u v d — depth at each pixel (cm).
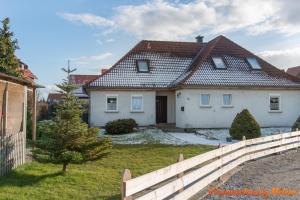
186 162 824
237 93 2667
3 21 1914
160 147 1691
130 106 2717
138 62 2888
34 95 1473
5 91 1080
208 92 2605
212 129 2548
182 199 794
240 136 1945
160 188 697
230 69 2778
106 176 1021
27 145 1522
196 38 3372
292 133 1841
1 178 937
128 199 577
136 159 1373
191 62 3033
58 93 1081
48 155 977
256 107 2705
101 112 2673
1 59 1859
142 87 2697
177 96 2720
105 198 822
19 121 1214
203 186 943
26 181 927
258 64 2895
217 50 2912
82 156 988
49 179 945
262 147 1574
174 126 2702
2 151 961
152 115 2744
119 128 2308
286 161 1477
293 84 2772
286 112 2778
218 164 1079
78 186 911
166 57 3012
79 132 975
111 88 2656
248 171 1243
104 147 1047
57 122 976
